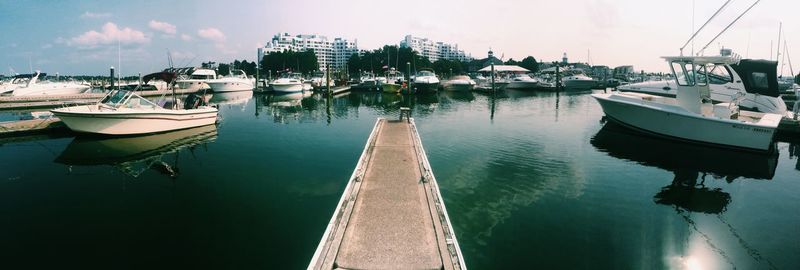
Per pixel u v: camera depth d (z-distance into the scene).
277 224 7.66
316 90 50.06
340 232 5.69
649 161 12.48
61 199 8.98
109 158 12.90
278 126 20.14
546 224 7.66
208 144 15.20
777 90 17.03
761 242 7.10
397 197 7.10
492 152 13.69
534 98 39.44
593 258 6.40
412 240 5.52
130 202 8.80
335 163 12.25
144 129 16.20
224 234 7.22
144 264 6.14
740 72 17.72
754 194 9.61
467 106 31.25
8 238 6.97
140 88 37.88
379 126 15.32
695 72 14.35
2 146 14.25
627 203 8.84
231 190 9.65
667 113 15.02
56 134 16.12
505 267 6.10
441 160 12.48
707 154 13.42
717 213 8.35
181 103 19.22
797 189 10.00
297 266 6.17
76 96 30.78
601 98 17.80
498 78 54.19
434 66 102.06
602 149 14.23
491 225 7.58
